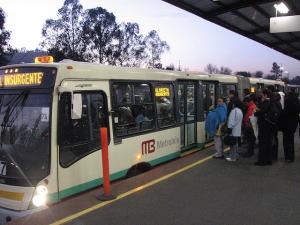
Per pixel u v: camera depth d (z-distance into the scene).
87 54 54.72
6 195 6.67
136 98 9.28
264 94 10.21
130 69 9.12
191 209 6.74
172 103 10.99
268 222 6.16
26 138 6.93
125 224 6.06
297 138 15.78
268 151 10.27
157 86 10.21
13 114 7.18
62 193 6.95
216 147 11.23
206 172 9.41
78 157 7.31
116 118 8.48
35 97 7.03
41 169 6.67
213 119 11.16
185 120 12.09
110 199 7.17
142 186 8.11
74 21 54.09
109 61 57.12
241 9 16.17
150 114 9.85
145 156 9.52
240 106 11.36
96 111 7.89
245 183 8.44
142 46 61.03
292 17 14.21
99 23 55.56
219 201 7.18
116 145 8.44
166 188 8.00
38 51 51.47
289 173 9.38
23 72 7.25
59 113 6.89
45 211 6.58
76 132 7.29
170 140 10.72
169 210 6.69
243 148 12.93
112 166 8.33
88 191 7.71
